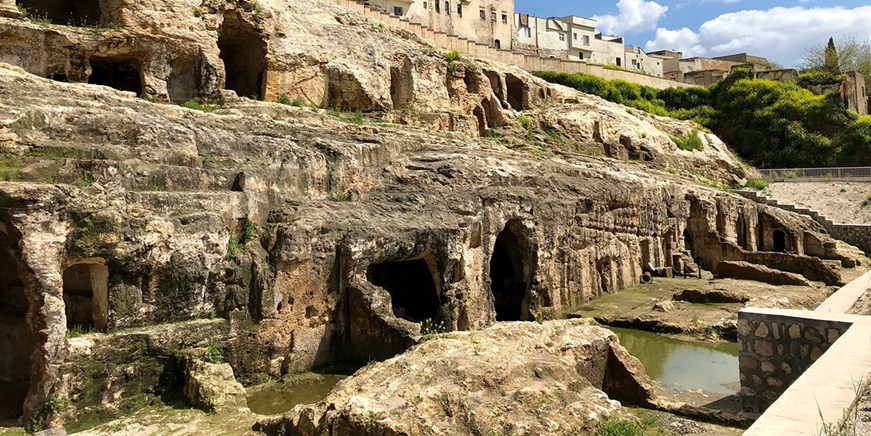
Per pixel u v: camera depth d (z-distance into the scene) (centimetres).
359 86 3047
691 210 3669
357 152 1984
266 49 2705
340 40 3078
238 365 1395
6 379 1341
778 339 1187
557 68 5431
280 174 1669
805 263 3206
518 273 2436
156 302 1288
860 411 669
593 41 7906
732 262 3134
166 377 1257
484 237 2039
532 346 1223
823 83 6284
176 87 2389
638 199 3047
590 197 2602
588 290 2584
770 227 4156
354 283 1616
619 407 1005
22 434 1059
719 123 6241
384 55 3253
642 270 3142
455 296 1858
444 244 1825
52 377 1091
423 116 3272
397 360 1090
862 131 5650
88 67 2186
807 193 4825
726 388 1509
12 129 1241
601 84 5478
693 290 2539
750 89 6209
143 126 1466
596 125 4328
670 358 1819
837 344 941
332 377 1488
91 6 2444
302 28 2928
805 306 2456
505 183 2294
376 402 929
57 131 1326
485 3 6469
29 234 1087
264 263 1473
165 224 1290
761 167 5875
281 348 1471
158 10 2292
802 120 5941
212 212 1404
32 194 1090
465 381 972
